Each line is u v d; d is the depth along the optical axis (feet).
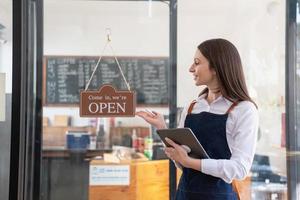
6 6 7.39
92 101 8.13
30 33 7.86
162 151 8.95
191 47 8.81
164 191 8.74
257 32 8.59
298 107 8.34
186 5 8.79
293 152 8.33
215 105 5.24
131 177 9.00
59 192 8.86
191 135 4.72
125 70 10.11
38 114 8.21
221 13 8.69
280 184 8.37
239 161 4.74
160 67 10.35
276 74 8.50
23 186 7.57
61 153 9.14
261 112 8.46
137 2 9.86
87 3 9.53
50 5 9.15
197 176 5.09
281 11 8.46
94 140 9.60
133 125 9.65
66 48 9.34
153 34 10.03
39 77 8.22
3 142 7.29
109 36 9.77
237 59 5.11
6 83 7.35
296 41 8.36
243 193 8.26
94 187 9.05
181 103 8.72
